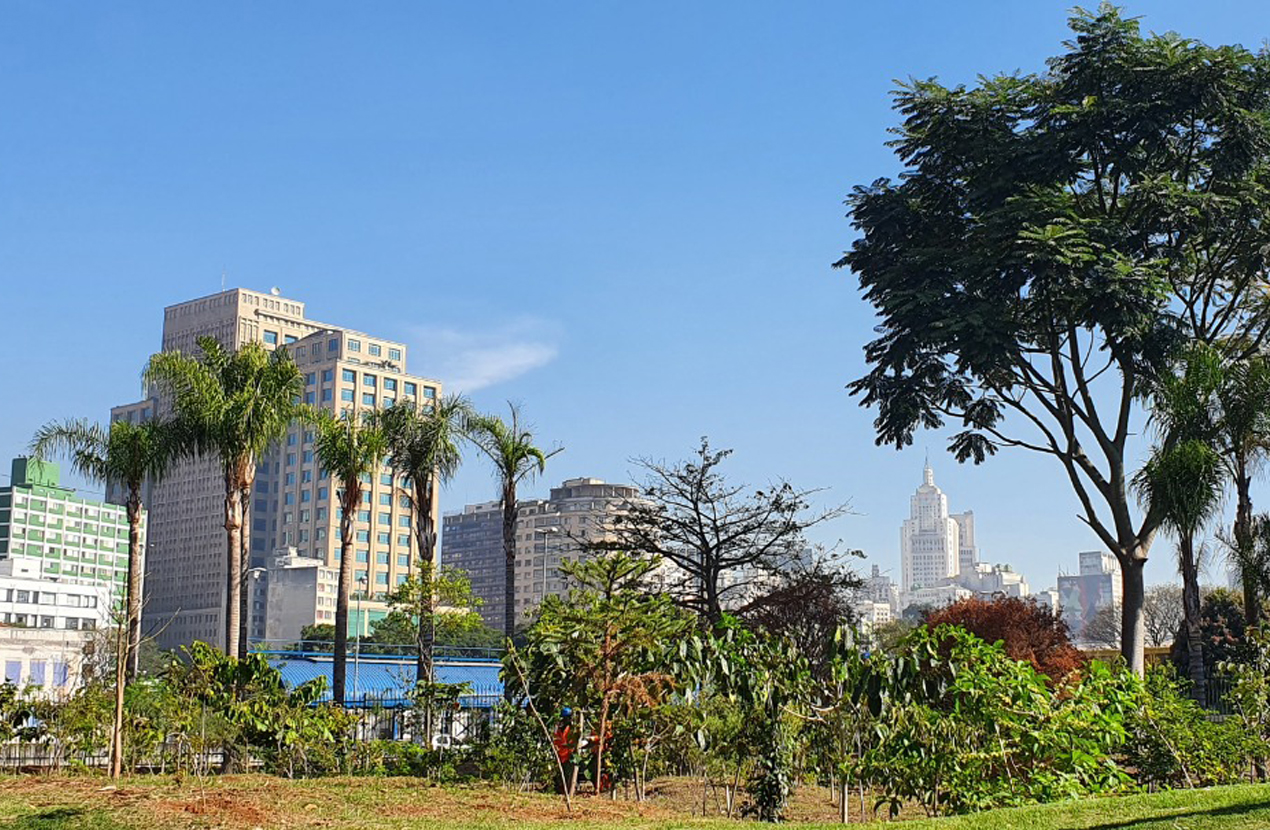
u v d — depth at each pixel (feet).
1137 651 97.60
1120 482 99.25
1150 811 36.76
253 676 60.59
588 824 39.58
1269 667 52.75
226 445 96.37
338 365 522.88
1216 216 92.63
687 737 54.90
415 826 37.88
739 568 113.50
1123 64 95.20
